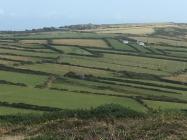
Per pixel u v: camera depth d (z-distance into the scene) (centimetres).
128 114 3011
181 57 13825
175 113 2975
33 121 3166
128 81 9150
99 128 2522
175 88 8900
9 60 10975
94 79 9194
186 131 2356
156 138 2261
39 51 13262
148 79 9788
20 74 9125
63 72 9800
